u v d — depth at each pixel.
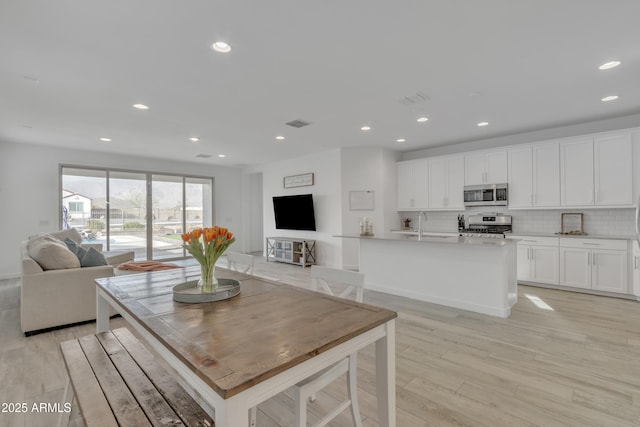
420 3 1.98
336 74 2.95
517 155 5.00
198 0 1.91
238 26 2.19
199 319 1.33
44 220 5.73
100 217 6.43
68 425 1.72
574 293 4.34
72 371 1.41
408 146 6.13
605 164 4.24
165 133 4.95
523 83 3.18
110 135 5.03
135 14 2.04
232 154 6.73
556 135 4.82
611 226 4.45
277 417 1.82
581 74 2.99
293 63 2.73
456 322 3.26
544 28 2.26
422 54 2.61
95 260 3.43
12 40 2.33
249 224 8.80
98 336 1.80
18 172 5.52
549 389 2.04
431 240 3.70
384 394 1.42
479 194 5.35
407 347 2.67
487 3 1.98
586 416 1.78
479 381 2.14
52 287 3.03
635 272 3.91
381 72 2.92
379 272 4.52
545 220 5.03
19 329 3.08
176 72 2.87
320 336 1.15
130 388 1.29
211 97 3.47
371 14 2.08
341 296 1.84
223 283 1.90
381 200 6.22
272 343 1.09
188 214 7.75
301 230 7.02
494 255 3.46
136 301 1.59
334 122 4.45
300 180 6.99
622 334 2.92
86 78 2.96
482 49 2.54
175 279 2.11
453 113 4.10
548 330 3.03
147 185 7.06
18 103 3.58
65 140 5.34
